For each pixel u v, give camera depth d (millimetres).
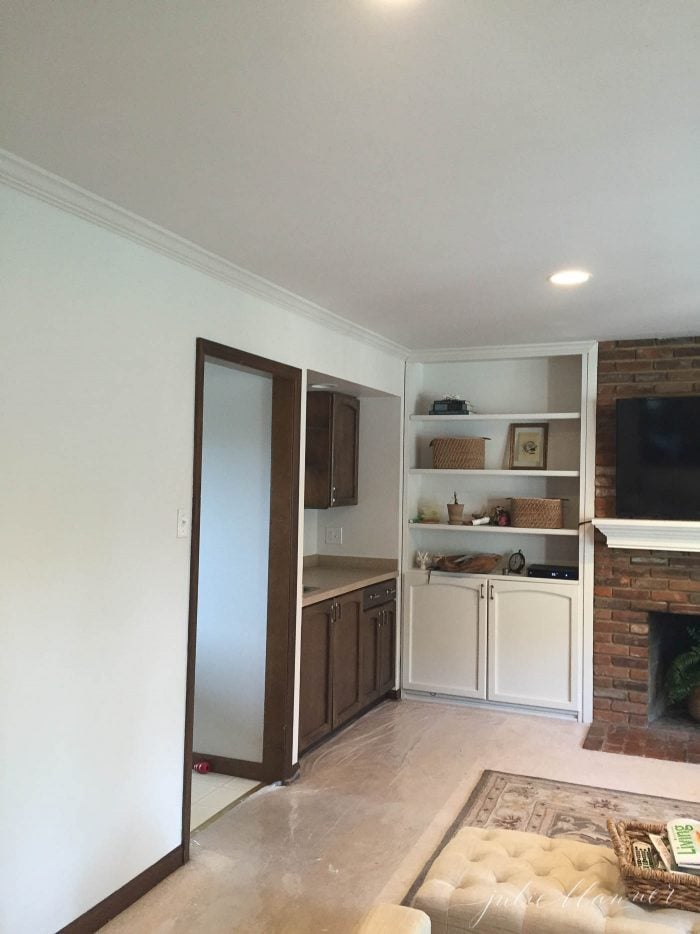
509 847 2197
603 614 4723
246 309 3336
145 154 2082
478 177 2227
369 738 4418
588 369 4770
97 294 2494
